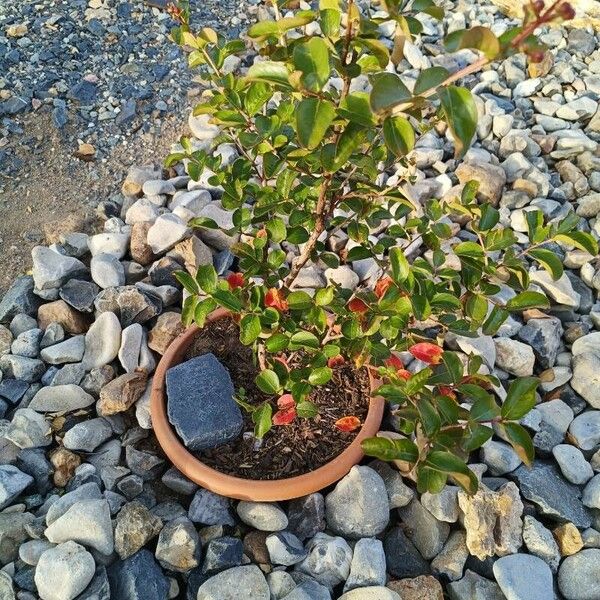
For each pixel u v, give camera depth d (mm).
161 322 829
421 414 493
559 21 372
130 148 1086
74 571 617
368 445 480
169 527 671
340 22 492
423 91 408
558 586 667
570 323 872
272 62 473
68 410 773
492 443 747
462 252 586
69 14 1244
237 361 779
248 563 670
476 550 660
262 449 713
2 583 636
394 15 433
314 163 568
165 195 996
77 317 860
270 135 610
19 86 1128
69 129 1098
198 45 628
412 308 543
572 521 699
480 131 1088
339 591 667
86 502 667
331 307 617
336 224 685
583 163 1052
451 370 544
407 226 668
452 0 1329
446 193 984
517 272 585
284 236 617
